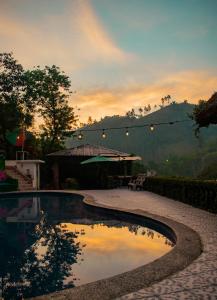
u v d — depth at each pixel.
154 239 11.91
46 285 7.59
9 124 43.59
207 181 15.54
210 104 13.43
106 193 26.78
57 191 29.73
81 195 26.34
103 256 9.91
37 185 36.78
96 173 35.47
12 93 43.94
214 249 8.49
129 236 12.62
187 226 11.66
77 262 9.35
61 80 45.41
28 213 19.81
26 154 44.25
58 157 38.78
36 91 45.06
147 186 28.53
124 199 21.64
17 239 12.77
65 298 5.68
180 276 6.58
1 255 10.39
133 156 38.16
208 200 15.38
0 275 8.38
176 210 15.91
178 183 19.70
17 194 29.20
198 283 6.18
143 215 14.46
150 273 6.78
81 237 12.80
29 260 9.76
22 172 36.12
